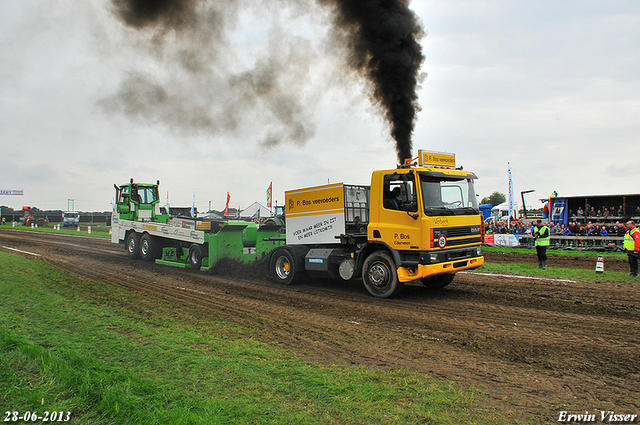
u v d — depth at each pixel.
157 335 6.11
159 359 5.05
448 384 4.48
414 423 3.59
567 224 22.72
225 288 10.38
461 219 9.05
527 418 3.75
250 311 7.92
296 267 10.71
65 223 47.59
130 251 16.11
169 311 7.78
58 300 8.24
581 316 7.43
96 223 58.84
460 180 9.40
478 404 4.01
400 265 8.75
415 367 5.02
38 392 3.82
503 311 7.86
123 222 16.70
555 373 4.84
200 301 8.76
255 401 3.94
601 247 18.55
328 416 3.68
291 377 4.57
